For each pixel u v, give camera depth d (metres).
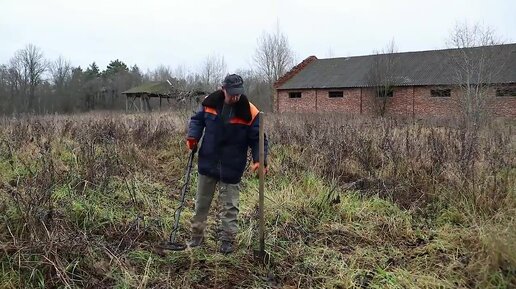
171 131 9.77
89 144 6.82
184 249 3.90
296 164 6.65
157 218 4.61
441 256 3.92
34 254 3.37
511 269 3.36
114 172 5.88
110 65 74.12
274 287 3.44
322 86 29.72
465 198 4.98
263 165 3.75
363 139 7.54
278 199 5.30
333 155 6.64
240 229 4.44
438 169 5.90
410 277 3.52
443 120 13.18
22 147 6.96
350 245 4.30
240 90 3.66
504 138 7.55
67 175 5.20
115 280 3.38
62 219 4.00
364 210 5.14
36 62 57.09
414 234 4.52
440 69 26.50
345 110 28.02
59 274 3.17
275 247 4.11
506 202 4.74
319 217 4.98
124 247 3.88
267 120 12.20
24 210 3.72
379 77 27.11
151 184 6.02
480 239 3.92
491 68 21.03
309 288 3.44
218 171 3.82
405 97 26.81
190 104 17.41
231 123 3.74
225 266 3.74
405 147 6.80
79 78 60.34
